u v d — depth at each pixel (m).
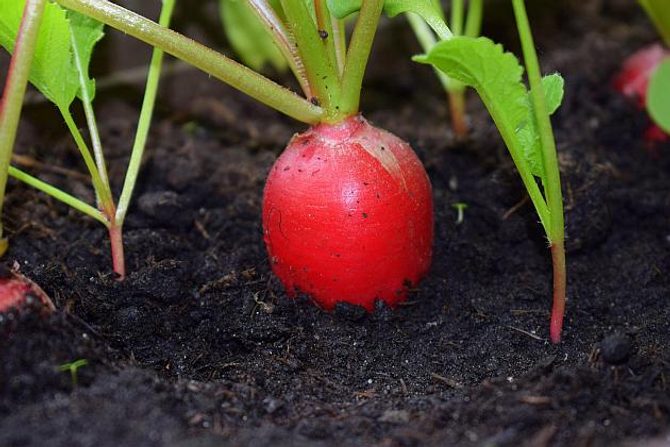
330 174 0.26
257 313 0.27
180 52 0.26
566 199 0.29
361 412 0.25
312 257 0.27
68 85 0.26
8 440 0.23
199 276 0.28
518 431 0.24
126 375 0.25
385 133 0.27
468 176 0.32
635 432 0.24
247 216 0.31
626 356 0.26
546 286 0.29
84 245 0.29
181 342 0.27
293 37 0.27
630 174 0.33
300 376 0.26
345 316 0.27
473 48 0.24
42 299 0.25
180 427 0.24
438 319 0.28
